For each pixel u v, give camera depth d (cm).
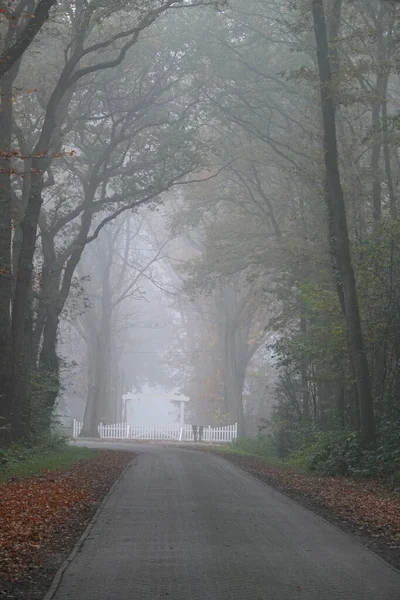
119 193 4750
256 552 1434
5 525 1614
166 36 4512
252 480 2961
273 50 4800
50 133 3556
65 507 1977
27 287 3575
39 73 4134
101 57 4438
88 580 1203
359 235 3731
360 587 1170
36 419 4331
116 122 4431
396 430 3106
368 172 3759
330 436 3706
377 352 3459
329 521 1880
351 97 3133
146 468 3438
